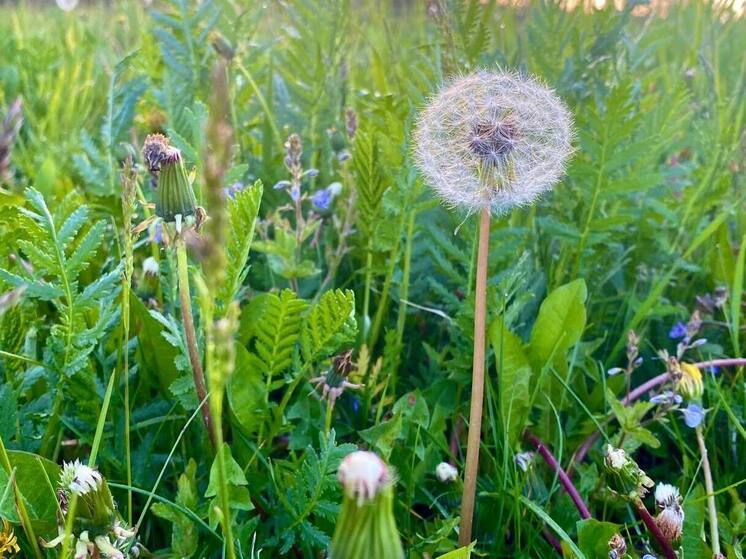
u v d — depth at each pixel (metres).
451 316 0.31
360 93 0.45
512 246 0.28
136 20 0.61
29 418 0.22
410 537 0.22
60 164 0.41
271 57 0.42
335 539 0.12
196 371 0.21
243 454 0.23
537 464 0.25
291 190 0.30
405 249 0.30
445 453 0.25
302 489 0.20
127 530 0.17
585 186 0.31
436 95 0.19
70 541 0.16
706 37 0.51
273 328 0.22
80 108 0.52
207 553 0.20
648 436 0.23
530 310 0.30
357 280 0.34
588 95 0.34
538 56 0.35
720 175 0.37
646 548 0.20
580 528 0.19
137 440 0.24
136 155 0.34
